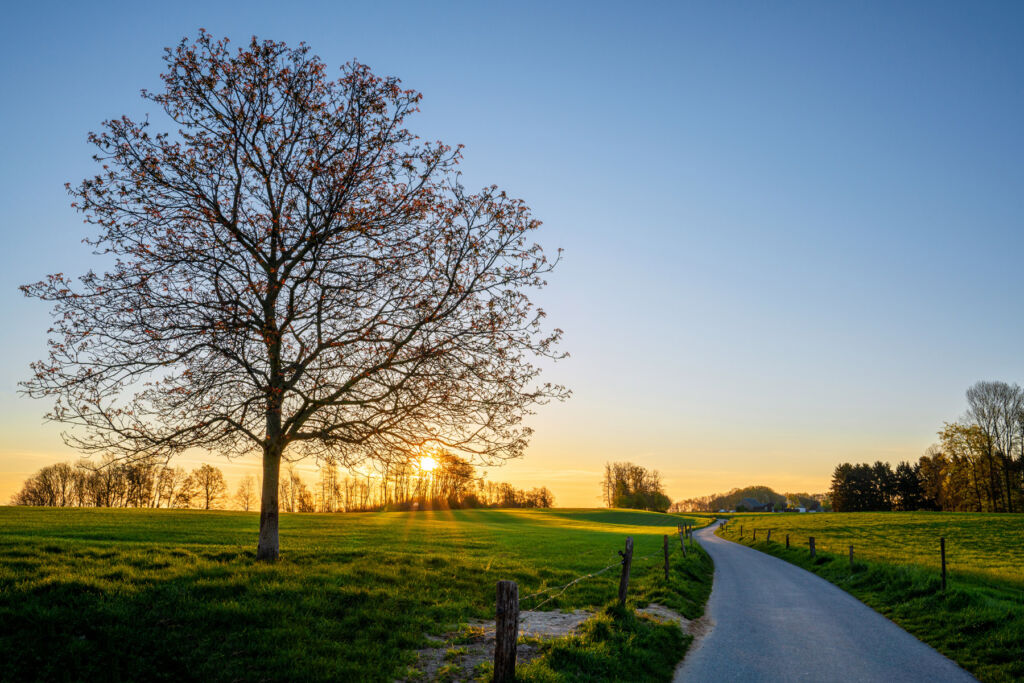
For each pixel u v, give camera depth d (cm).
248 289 1502
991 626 1294
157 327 1437
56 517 3891
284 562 1622
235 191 1577
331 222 1537
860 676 1048
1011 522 6500
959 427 10062
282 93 1602
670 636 1301
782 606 1853
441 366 1556
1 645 824
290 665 899
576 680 892
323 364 1561
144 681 812
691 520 12512
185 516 4784
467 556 2581
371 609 1238
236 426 1512
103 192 1460
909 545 4619
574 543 3903
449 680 910
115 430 1415
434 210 1611
